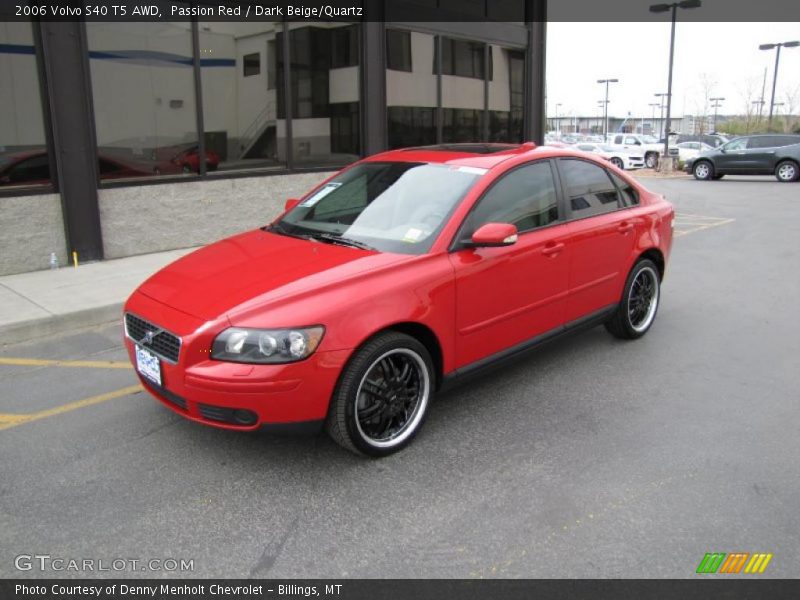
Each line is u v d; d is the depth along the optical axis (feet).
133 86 27.25
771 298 23.62
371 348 11.48
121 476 11.57
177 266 13.60
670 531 10.05
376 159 16.46
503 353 14.23
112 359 17.60
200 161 29.81
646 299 18.84
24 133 24.50
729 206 52.90
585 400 14.75
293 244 13.65
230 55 30.32
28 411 14.28
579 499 10.87
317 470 11.76
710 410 14.26
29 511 10.54
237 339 10.69
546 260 14.69
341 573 9.17
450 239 12.97
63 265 26.03
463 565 9.32
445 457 12.23
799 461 12.10
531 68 46.42
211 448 12.56
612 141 126.11
